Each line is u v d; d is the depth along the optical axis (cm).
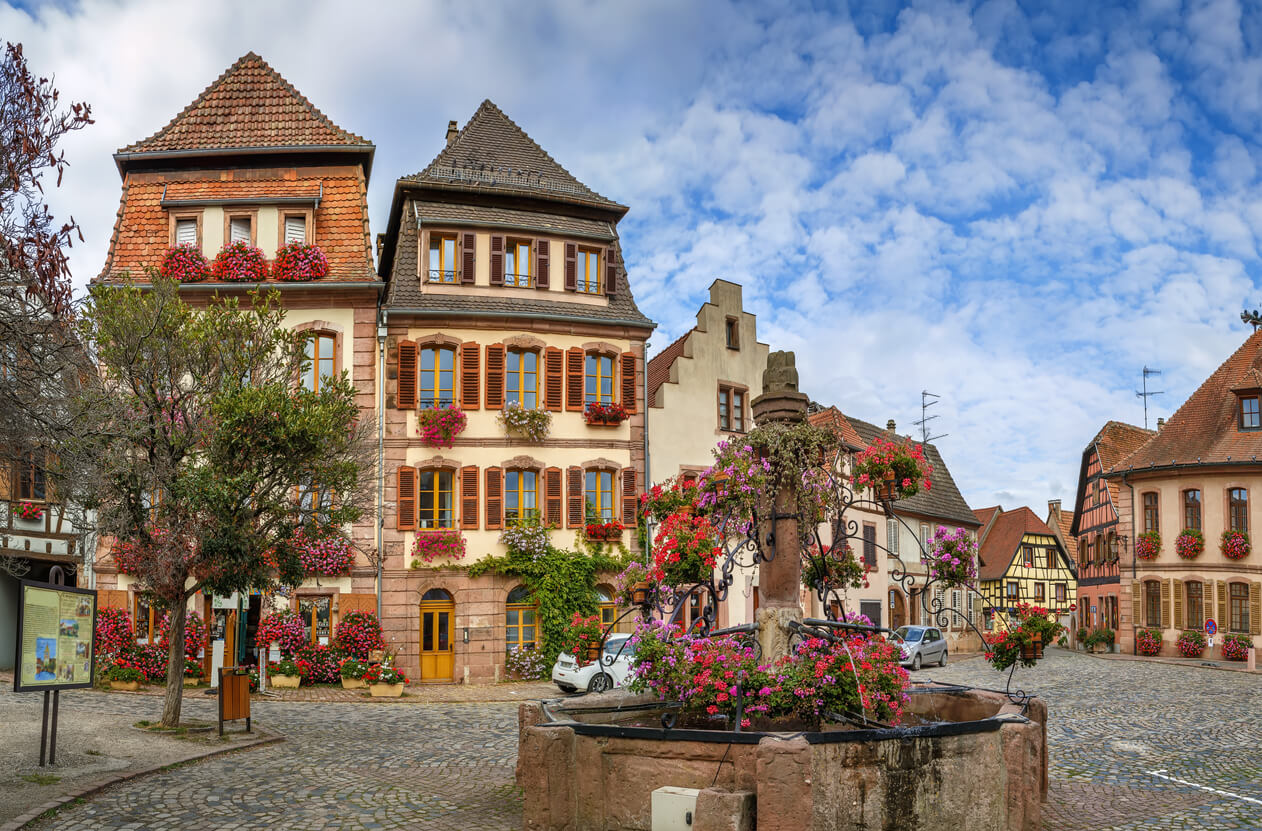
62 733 1523
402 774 1336
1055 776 1384
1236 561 3988
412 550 2789
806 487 1159
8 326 963
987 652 1206
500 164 3147
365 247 2825
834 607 1236
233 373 1659
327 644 2666
